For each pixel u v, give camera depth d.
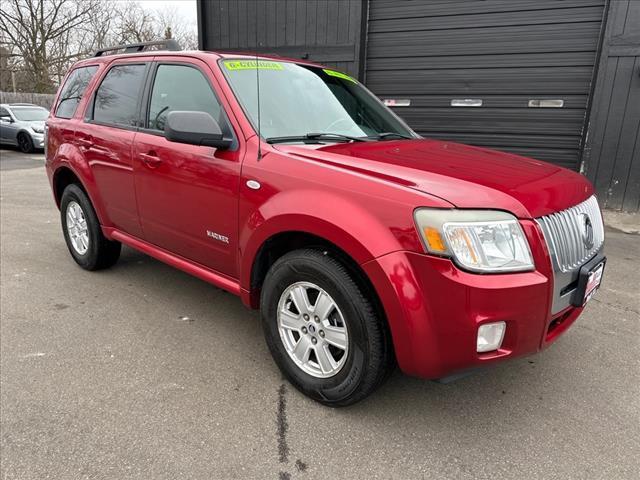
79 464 2.07
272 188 2.47
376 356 2.21
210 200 2.83
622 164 6.56
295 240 2.58
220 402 2.51
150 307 3.62
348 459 2.14
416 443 2.24
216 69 2.93
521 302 1.99
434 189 2.08
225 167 2.71
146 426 2.31
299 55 8.23
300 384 2.53
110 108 3.73
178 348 3.04
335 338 2.35
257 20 8.40
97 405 2.46
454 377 2.14
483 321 1.96
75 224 4.30
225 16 8.62
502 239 2.00
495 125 7.32
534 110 7.03
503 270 1.98
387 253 2.05
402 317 2.03
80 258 4.30
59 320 3.38
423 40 7.48
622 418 2.45
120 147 3.47
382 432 2.31
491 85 7.20
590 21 6.45
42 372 2.74
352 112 3.34
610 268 4.68
